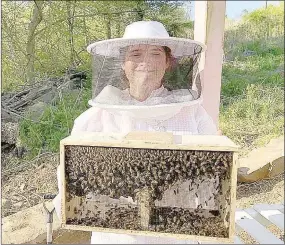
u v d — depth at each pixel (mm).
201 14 1815
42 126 2439
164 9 2238
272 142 2076
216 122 1896
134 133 1308
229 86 2146
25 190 2352
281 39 2174
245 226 1888
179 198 1262
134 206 1307
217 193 1246
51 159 2422
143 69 1495
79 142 1200
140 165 1228
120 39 1463
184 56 1551
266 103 2115
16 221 2260
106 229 1235
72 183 1250
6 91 2508
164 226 1237
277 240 1789
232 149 1145
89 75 2396
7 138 2482
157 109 1439
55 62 2451
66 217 1260
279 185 2016
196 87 1580
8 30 2412
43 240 2160
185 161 1210
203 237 1194
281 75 2146
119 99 1506
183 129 1534
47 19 2424
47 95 2471
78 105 2424
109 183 1250
